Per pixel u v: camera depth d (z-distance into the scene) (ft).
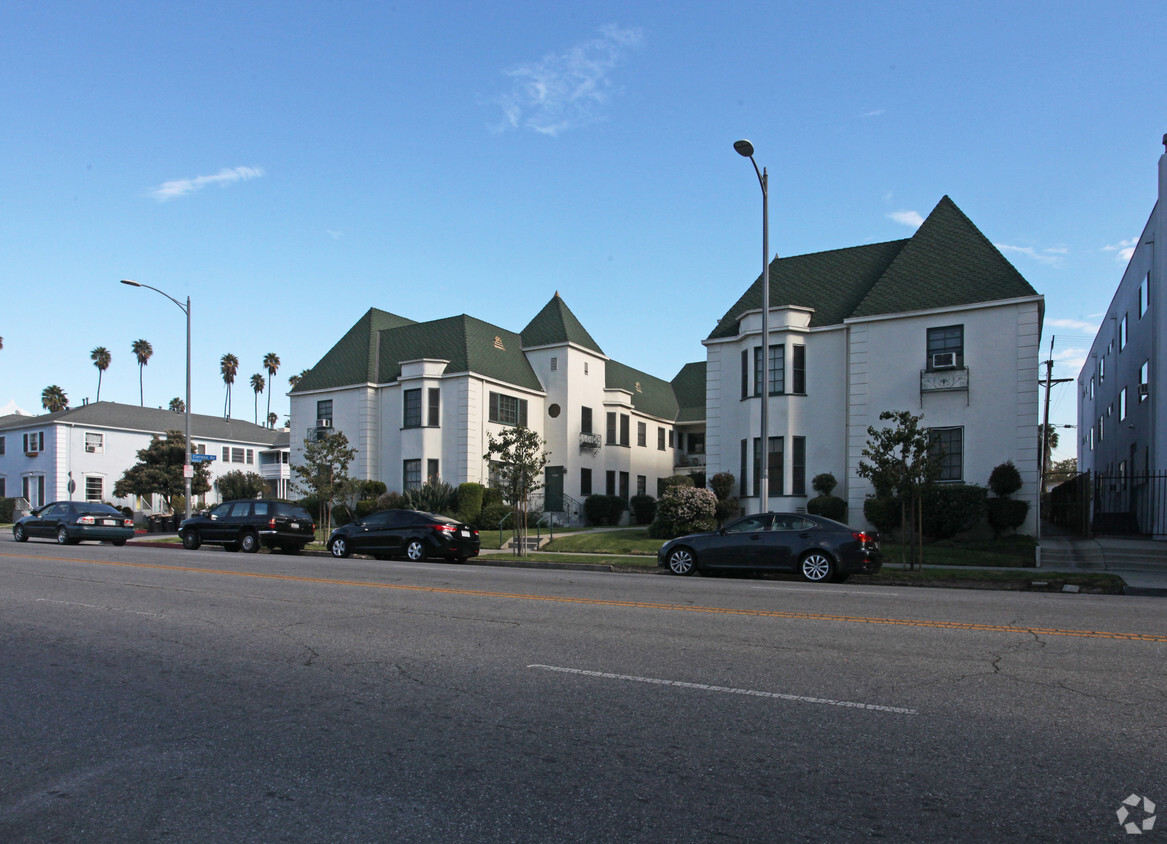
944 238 82.23
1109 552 63.05
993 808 13.51
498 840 12.44
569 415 123.85
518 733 17.46
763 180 63.82
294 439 125.80
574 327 129.80
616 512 127.13
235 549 80.02
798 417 84.48
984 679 21.81
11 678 22.56
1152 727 17.65
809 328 85.05
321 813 13.50
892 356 79.51
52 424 155.53
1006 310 74.90
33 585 42.80
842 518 79.46
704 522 80.64
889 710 18.95
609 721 18.25
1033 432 72.79
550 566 65.00
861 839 12.41
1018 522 70.95
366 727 17.97
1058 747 16.40
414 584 43.75
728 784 14.57
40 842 12.54
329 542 71.61
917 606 36.09
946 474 76.02
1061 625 30.48
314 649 25.94
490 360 118.52
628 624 30.40
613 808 13.57
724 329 91.91
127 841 12.58
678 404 156.56
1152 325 76.43
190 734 17.62
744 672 22.65
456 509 106.83
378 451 118.62
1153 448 74.28
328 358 127.65
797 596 39.75
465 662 24.02
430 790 14.39
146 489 138.41
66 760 16.14
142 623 30.83
